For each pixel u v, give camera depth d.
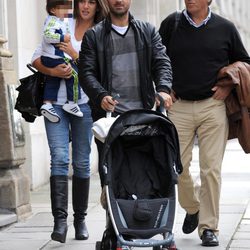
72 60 22.59
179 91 22.34
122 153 17.97
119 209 17.25
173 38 22.41
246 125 22.56
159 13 56.72
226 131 22.64
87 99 22.89
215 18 22.41
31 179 34.06
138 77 19.52
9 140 26.44
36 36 35.91
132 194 17.83
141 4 53.88
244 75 22.14
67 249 22.16
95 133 17.89
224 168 42.22
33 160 34.22
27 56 34.47
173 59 22.42
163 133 17.91
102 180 18.42
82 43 19.66
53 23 22.38
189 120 22.44
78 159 23.25
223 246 22.25
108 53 19.36
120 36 19.45
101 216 27.44
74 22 22.75
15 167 27.22
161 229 17.14
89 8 22.50
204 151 22.38
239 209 28.50
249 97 22.17
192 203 23.16
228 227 25.02
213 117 22.19
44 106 22.47
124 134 17.73
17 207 26.55
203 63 22.20
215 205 22.33
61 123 22.80
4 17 33.03
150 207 17.38
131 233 17.03
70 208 28.98
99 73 19.55
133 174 18.03
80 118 22.94
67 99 22.62
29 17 34.91
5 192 26.45
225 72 21.98
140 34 19.55
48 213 28.27
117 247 17.06
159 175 18.09
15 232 24.86
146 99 19.52
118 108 19.33
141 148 18.12
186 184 22.83
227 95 22.28
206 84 22.14
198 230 22.61
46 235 24.30
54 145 22.66
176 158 17.97
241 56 22.58
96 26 19.66
